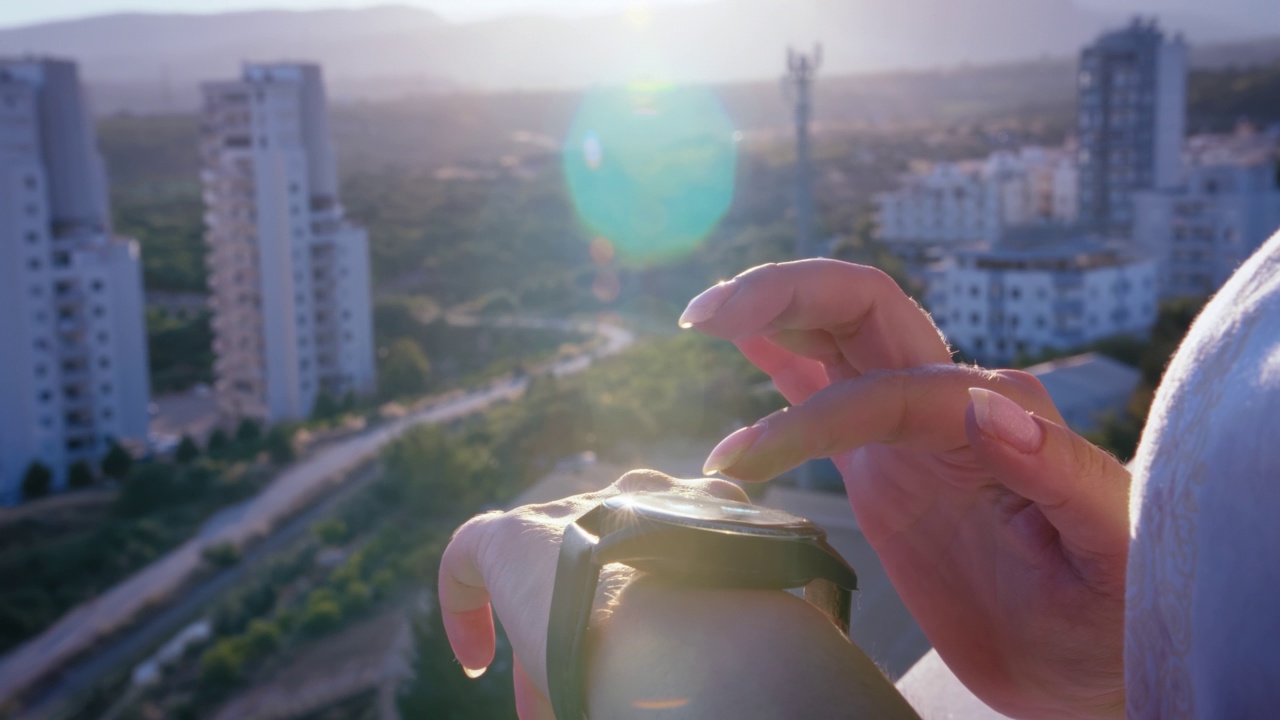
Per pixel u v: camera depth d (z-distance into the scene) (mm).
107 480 47250
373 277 88062
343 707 22781
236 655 25469
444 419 50625
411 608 25875
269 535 37938
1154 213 56531
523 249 93938
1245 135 111375
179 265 89750
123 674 29609
